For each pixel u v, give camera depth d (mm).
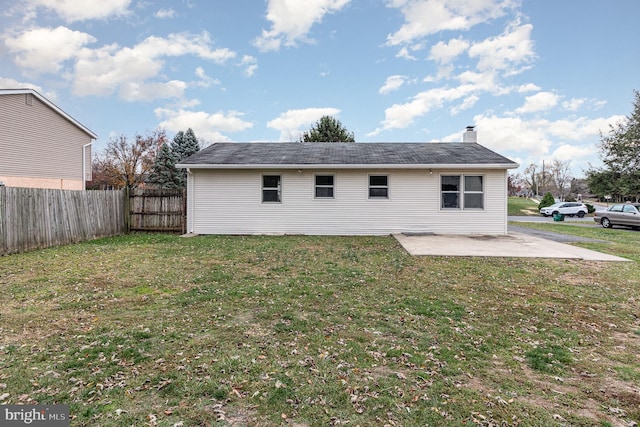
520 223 20891
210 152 13820
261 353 3168
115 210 12047
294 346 3326
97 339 3408
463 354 3213
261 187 12555
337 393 2549
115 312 4191
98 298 4723
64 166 18078
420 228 12375
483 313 4324
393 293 5113
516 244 9750
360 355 3160
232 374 2791
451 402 2455
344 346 3342
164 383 2641
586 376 2867
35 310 4203
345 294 5035
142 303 4547
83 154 19328
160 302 4586
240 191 12594
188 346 3289
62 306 4363
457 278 6012
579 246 9766
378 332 3693
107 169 33438
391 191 12398
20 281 5523
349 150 14062
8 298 4645
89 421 2193
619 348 3408
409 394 2547
